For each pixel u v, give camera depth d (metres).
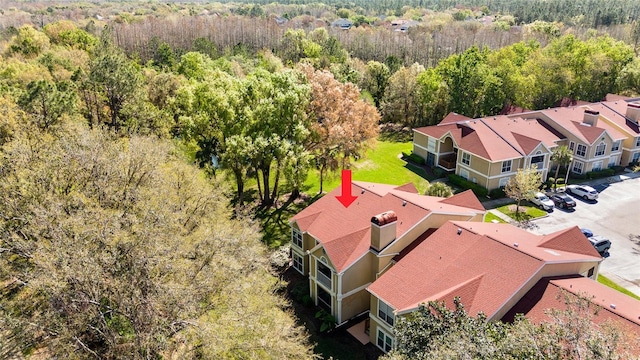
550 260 25.56
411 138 76.00
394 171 60.28
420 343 18.98
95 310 18.83
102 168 25.58
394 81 82.38
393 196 34.69
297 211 46.81
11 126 34.84
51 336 19.38
